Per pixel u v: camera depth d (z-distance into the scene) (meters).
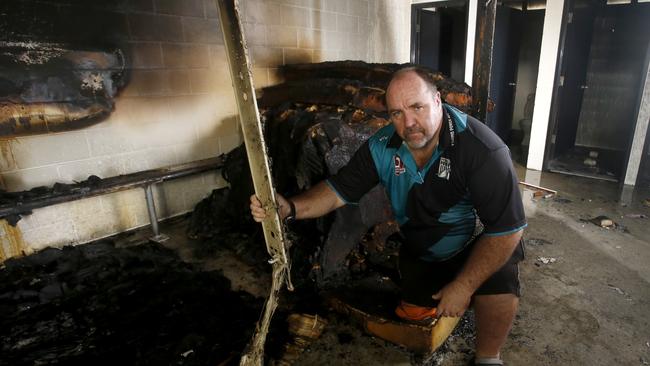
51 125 2.42
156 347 1.69
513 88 5.54
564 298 2.04
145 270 2.34
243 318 1.90
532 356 1.64
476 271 1.26
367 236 2.38
